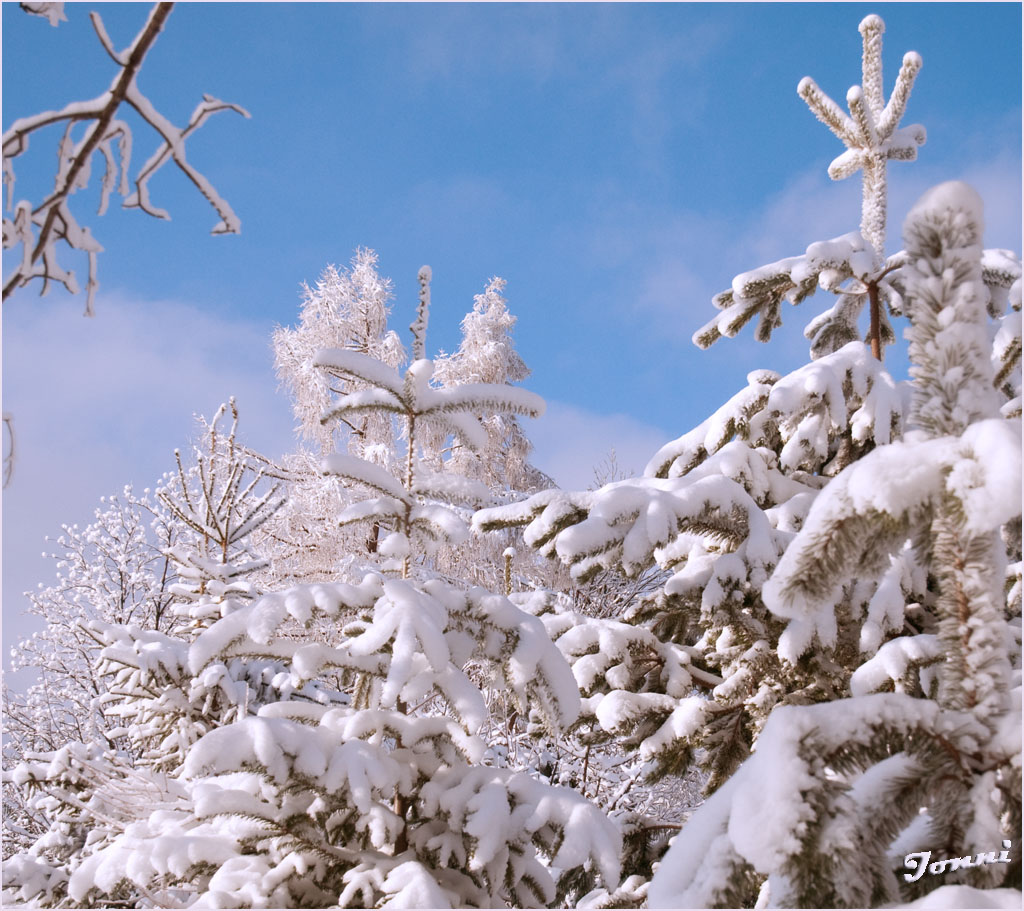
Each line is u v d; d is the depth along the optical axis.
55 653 10.57
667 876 1.13
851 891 1.01
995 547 1.14
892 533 1.18
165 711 4.73
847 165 4.29
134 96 1.61
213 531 6.44
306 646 2.78
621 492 3.03
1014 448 1.03
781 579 1.19
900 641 2.50
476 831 2.54
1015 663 2.49
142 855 2.66
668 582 3.32
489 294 13.89
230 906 2.40
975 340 1.17
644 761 3.15
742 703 3.09
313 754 2.46
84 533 11.45
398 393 3.27
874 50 4.50
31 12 1.57
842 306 4.18
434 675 2.80
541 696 2.89
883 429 3.23
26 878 3.78
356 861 2.61
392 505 3.19
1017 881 1.06
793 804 1.03
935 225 1.20
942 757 1.10
